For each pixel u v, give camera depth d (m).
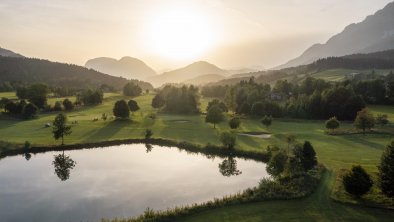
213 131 107.94
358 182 46.25
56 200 54.75
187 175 68.06
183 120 131.38
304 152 64.12
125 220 43.50
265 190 50.16
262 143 89.12
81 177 67.19
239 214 43.16
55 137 89.19
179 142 93.19
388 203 44.56
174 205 51.62
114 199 54.72
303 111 134.00
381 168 45.88
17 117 127.81
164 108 158.50
